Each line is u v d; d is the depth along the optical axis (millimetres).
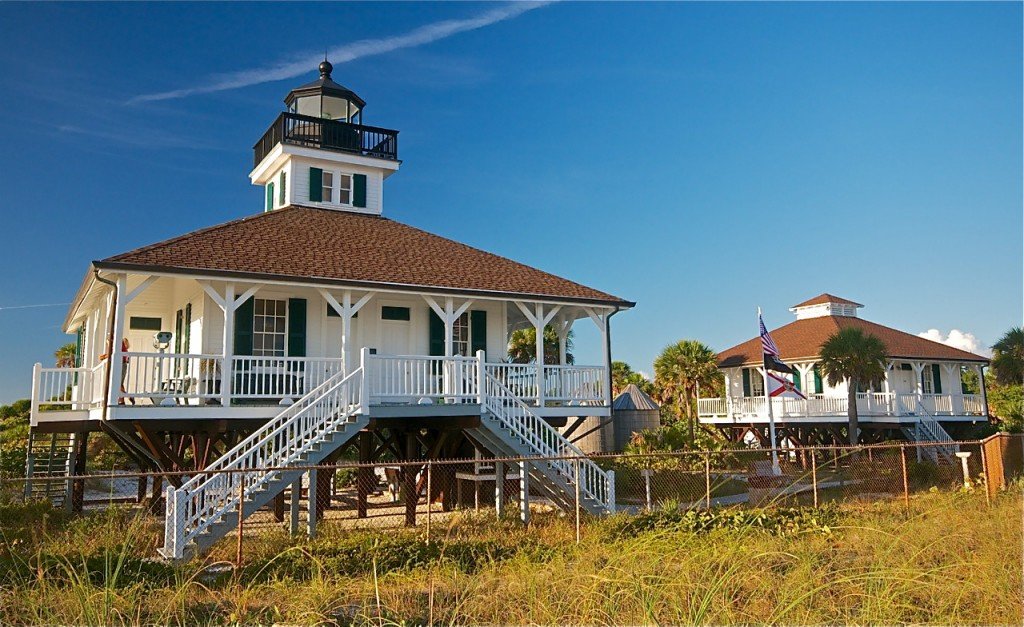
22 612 7918
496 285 19188
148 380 20562
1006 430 35250
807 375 36719
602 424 19641
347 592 9430
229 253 16875
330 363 18312
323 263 17750
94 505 20047
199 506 12266
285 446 14266
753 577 8617
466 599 8969
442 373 19453
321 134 24016
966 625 7660
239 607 8719
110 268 14742
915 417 32969
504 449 16531
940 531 11648
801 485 21688
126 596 8617
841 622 7723
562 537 13078
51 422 18266
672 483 23750
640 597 7859
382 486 25016
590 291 20719
